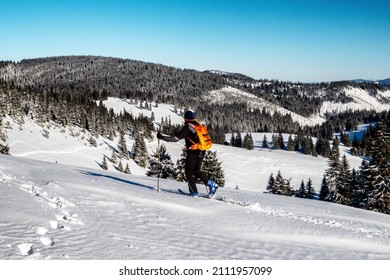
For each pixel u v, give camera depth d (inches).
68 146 3880.4
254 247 206.2
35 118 4185.5
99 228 184.1
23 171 366.0
